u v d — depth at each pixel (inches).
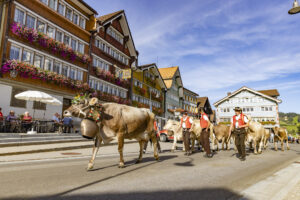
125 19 1149.1
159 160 286.4
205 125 338.3
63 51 765.3
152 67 1467.8
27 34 631.2
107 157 319.0
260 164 281.0
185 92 2064.5
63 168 217.0
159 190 144.2
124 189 144.6
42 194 129.8
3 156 284.4
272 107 1966.0
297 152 521.3
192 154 374.9
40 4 685.9
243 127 312.3
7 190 136.2
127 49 1235.2
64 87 761.6
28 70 618.2
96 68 944.3
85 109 215.0
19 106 629.6
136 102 1254.9
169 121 437.7
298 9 310.7
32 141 390.3
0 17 588.1
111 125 222.7
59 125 592.7
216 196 135.5
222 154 385.4
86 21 922.7
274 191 147.3
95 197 126.3
